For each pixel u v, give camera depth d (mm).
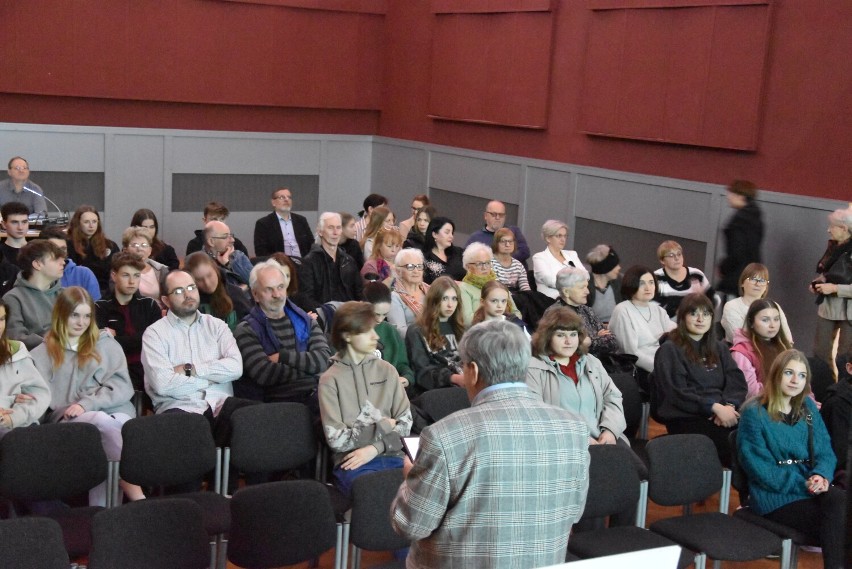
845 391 4516
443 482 2256
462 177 10492
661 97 8047
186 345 4633
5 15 9594
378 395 4258
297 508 3436
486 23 9922
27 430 3670
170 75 10445
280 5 10875
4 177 9922
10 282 6000
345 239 7535
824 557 3857
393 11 11375
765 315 5070
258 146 11164
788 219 7098
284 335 4887
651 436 5938
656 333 5578
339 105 11461
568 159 9141
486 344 2375
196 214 10961
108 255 6875
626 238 8570
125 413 4422
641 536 3760
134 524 3182
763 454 4098
